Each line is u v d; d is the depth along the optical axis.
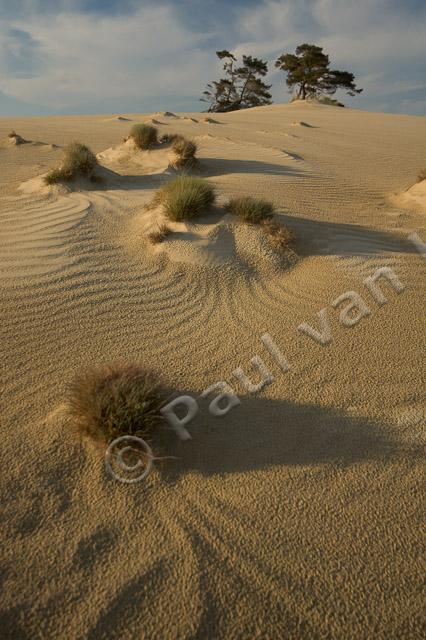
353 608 2.28
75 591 2.29
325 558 2.50
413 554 2.55
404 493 2.90
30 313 4.55
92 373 3.42
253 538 2.58
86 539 2.53
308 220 6.95
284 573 2.42
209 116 24.88
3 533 2.53
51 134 16.08
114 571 2.38
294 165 11.10
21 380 3.70
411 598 2.34
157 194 6.96
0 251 5.66
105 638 2.12
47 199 7.47
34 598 2.25
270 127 19.23
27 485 2.81
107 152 12.09
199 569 2.41
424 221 7.38
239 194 7.93
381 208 8.07
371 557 2.52
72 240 5.98
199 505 2.76
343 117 25.55
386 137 17.67
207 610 2.23
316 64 48.38
